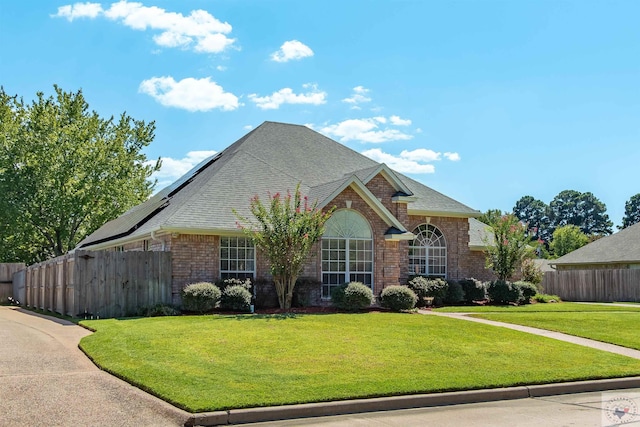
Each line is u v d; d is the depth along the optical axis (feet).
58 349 45.11
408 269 91.71
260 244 68.85
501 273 94.17
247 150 90.53
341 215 77.51
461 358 43.60
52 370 37.60
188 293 66.90
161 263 70.18
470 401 34.65
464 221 99.40
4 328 58.13
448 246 97.71
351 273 77.36
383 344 46.80
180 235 71.67
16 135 146.00
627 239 140.46
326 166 94.53
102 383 34.14
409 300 70.64
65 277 69.36
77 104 155.53
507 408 33.14
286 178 86.48
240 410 29.27
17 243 151.02
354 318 60.08
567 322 64.59
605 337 55.72
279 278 69.62
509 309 80.28
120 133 158.30
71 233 152.76
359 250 78.02
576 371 40.83
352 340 47.83
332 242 76.79
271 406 30.22
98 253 66.54
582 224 342.03
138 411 29.35
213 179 80.53
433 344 47.65
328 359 41.14
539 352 46.88
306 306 73.26
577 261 144.46
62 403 30.19
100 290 66.23
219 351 42.42
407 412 31.89
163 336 47.44
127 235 87.56
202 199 76.02
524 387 36.60
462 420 30.17
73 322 62.28
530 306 87.25
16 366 38.52
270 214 70.90
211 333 49.14
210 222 72.59
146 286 68.90
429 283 85.51
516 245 93.86
